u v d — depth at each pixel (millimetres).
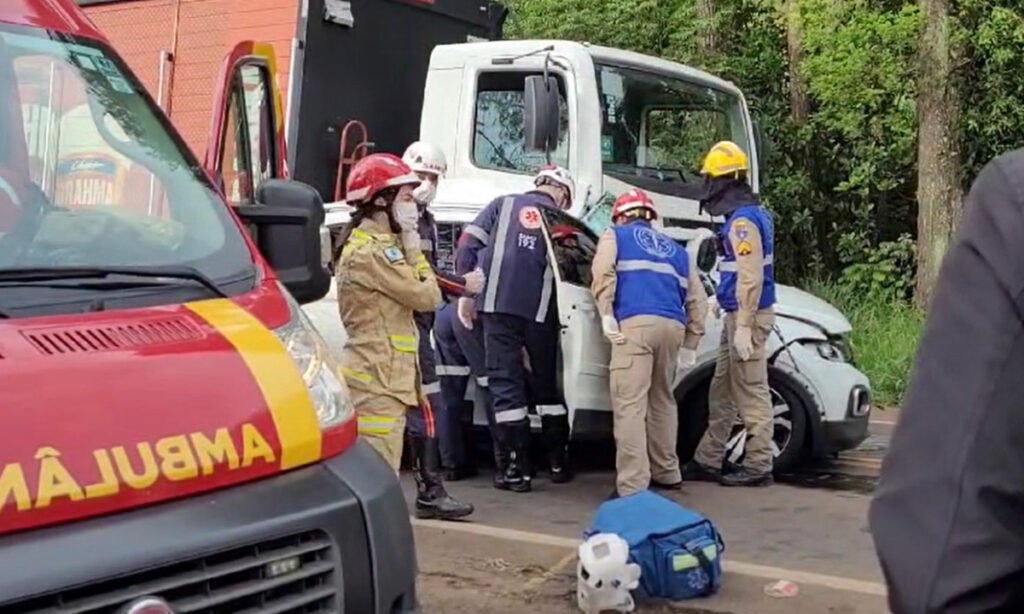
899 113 13336
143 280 3176
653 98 8281
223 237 3516
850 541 5914
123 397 2646
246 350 2979
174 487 2604
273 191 3977
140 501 2543
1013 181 1282
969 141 12812
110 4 8492
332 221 7324
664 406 6719
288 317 3287
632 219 6527
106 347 2785
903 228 14727
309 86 7867
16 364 2609
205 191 3656
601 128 7750
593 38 15727
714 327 7277
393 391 5074
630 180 7883
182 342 2900
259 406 2857
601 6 15617
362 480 2973
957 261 1310
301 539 2791
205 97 8055
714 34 15172
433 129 8156
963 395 1255
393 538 2975
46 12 3848
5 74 3545
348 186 5215
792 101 14602
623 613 4742
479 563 5328
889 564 1279
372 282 5020
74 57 3756
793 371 7148
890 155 13680
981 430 1237
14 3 3768
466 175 7996
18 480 2379
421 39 8859
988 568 1218
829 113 13500
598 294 6383
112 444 2545
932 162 12047
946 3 11797
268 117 5309
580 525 6180
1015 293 1235
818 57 12859
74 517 2439
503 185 7793
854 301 13172
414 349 5195
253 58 5074
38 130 3531
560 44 7746
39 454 2436
